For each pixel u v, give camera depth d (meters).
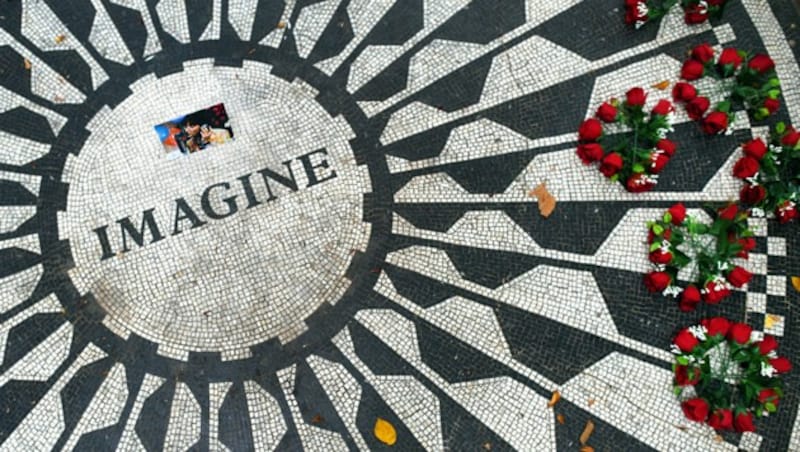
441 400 4.86
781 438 4.70
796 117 5.24
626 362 4.86
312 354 4.97
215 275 5.10
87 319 5.05
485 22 5.60
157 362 4.97
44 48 5.57
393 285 5.08
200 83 5.48
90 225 5.20
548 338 4.93
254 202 5.23
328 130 5.38
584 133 5.11
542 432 4.77
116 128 5.38
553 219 5.13
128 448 4.81
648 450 4.71
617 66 5.43
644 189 5.07
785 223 5.02
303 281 5.09
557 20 5.56
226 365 4.96
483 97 5.42
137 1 5.66
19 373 4.95
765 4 5.49
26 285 5.11
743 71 5.11
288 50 5.56
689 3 5.36
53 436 4.83
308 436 4.82
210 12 5.64
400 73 5.50
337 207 5.23
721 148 5.20
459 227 5.17
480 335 4.96
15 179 5.30
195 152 5.33
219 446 4.80
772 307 4.91
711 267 4.76
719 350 4.80
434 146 5.33
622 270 5.01
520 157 5.27
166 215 5.21
